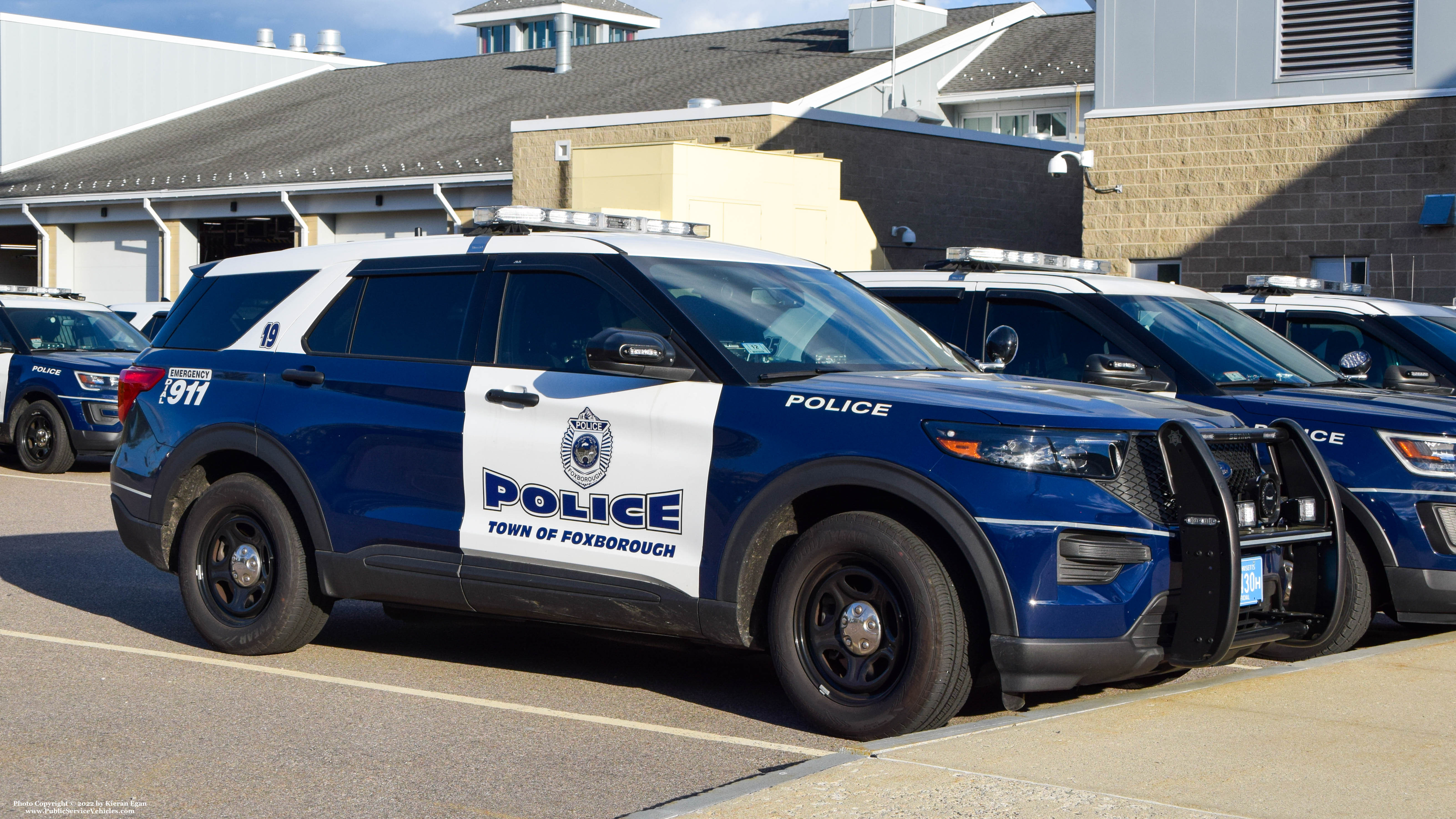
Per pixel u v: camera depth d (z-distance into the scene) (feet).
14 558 32.12
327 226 96.12
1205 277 64.18
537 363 20.22
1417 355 32.07
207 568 23.07
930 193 86.12
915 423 17.38
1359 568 23.09
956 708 17.19
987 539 16.69
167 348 24.31
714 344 19.11
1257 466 18.25
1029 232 91.81
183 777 16.53
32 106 121.60
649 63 109.29
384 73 126.93
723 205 68.23
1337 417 23.89
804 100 92.17
